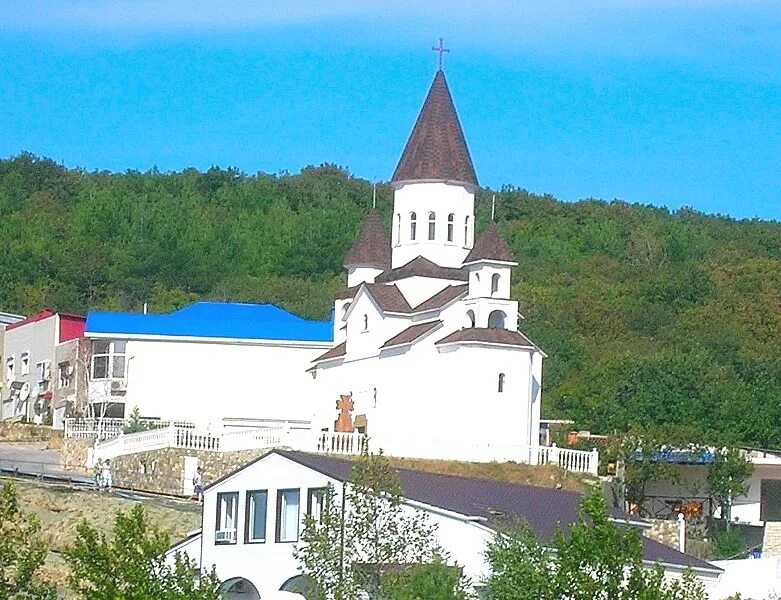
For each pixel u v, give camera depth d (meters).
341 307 103.25
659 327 142.75
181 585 44.72
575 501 62.28
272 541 58.91
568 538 47.19
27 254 177.38
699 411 97.75
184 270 178.12
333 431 88.56
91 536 45.78
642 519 73.06
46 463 91.75
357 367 94.19
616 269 174.00
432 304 90.31
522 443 85.75
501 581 43.78
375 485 49.50
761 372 121.31
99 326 109.50
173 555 58.22
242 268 182.62
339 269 183.38
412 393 88.12
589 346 131.38
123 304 166.25
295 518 58.62
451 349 86.69
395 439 83.12
